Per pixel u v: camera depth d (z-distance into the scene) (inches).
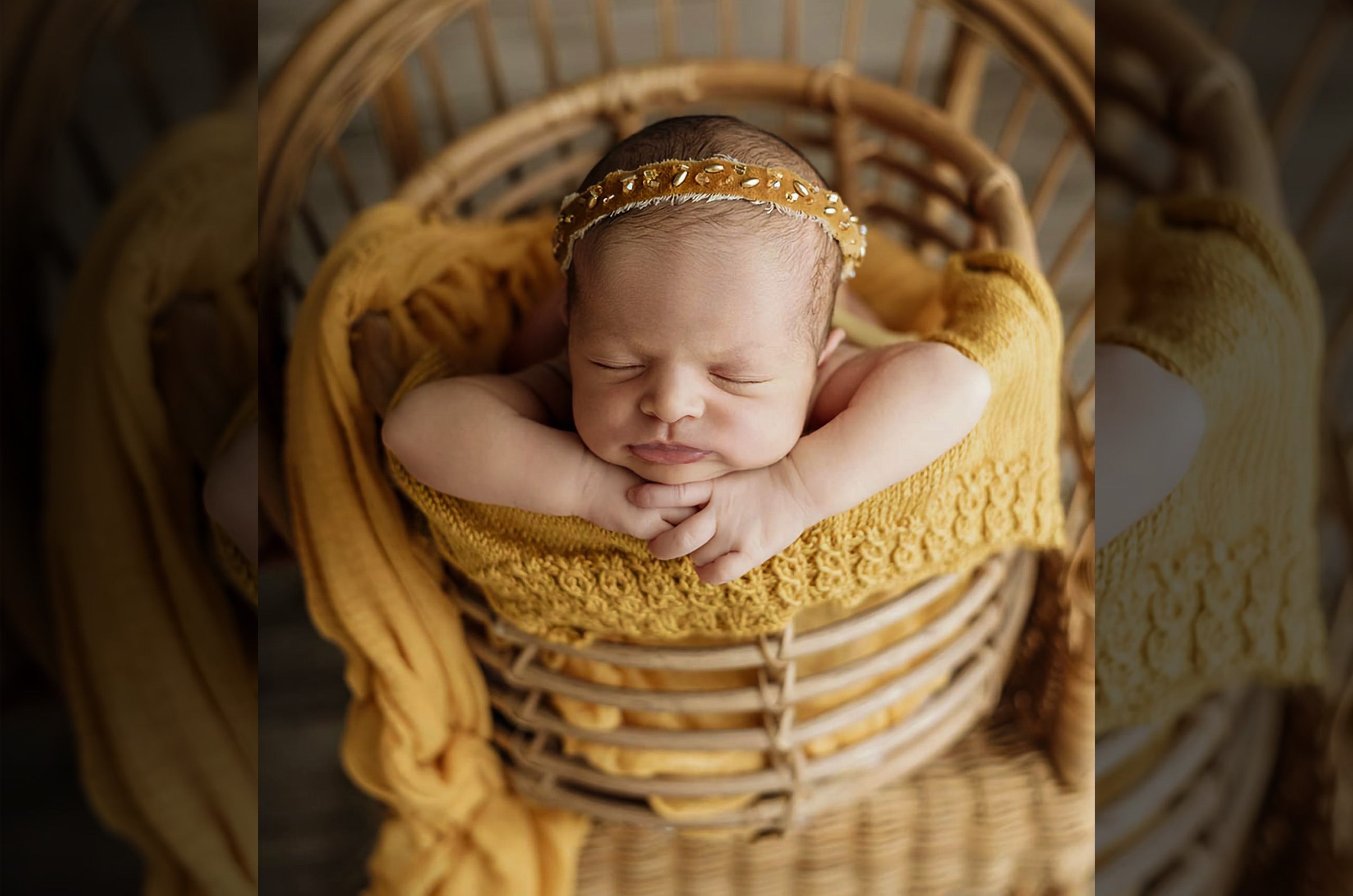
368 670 30.0
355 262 30.2
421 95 53.4
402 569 28.9
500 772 31.5
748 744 27.0
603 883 31.2
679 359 22.1
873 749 28.4
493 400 25.3
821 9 54.3
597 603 25.2
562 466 24.1
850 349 27.7
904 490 24.9
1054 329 28.3
